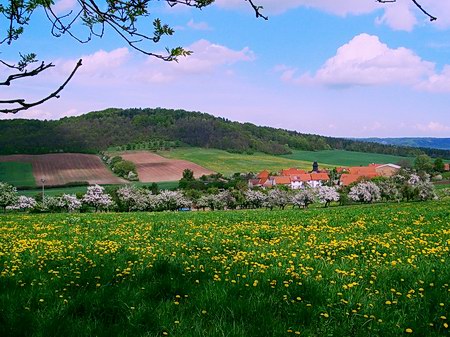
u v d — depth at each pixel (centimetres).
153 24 392
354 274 893
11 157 14112
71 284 858
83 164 14762
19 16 371
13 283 852
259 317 648
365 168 19125
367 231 1788
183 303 726
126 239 1708
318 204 10462
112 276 909
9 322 629
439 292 752
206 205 10938
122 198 9650
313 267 1008
